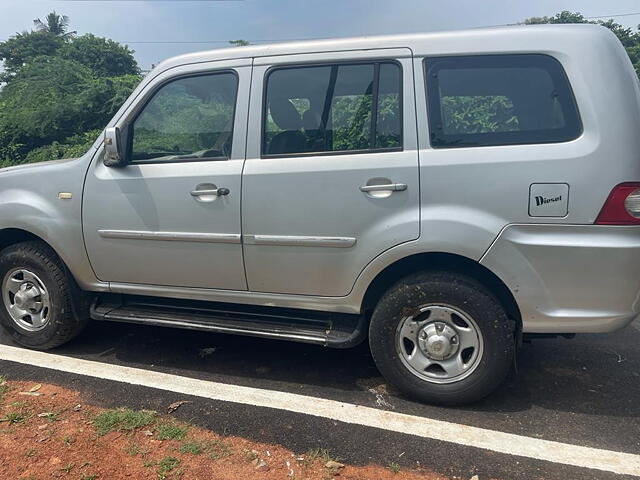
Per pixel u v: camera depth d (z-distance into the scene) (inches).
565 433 106.7
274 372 135.0
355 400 120.1
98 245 133.3
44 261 138.6
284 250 118.4
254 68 120.5
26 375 130.9
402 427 108.1
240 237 120.4
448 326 112.8
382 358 117.6
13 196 138.6
